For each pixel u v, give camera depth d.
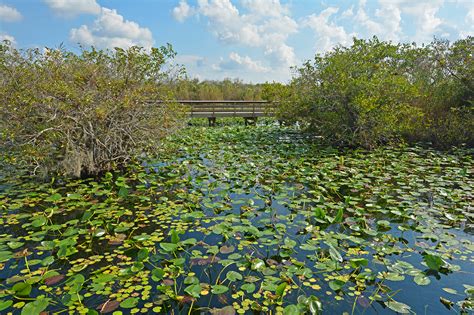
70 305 2.19
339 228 3.47
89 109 4.82
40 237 3.12
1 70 4.70
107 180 4.88
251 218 3.67
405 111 7.52
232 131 9.77
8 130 4.50
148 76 5.84
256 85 21.56
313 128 8.98
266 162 6.08
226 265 2.62
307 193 4.52
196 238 3.21
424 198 4.34
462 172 5.13
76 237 3.17
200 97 18.77
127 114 5.44
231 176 5.09
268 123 12.86
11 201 4.06
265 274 2.56
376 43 8.16
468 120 7.72
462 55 8.41
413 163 6.21
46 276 2.46
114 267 2.67
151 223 3.51
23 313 2.03
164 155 6.43
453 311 2.22
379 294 2.38
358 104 7.10
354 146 7.89
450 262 2.81
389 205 4.06
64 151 5.07
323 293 2.38
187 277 2.42
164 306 2.23
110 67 5.59
